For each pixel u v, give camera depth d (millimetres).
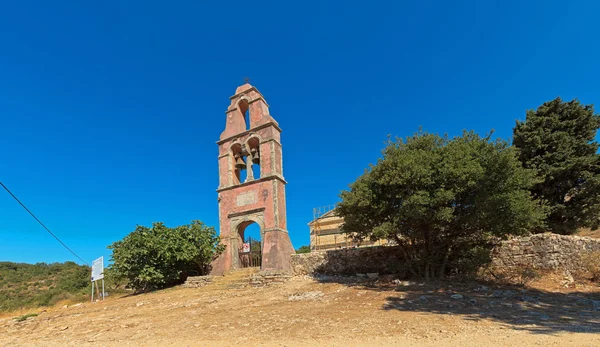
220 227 26516
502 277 17406
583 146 24531
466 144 16906
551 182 24219
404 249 18484
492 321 9836
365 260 21688
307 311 12656
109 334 11211
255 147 27625
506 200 14930
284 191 26062
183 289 22141
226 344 8758
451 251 18578
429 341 7941
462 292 14578
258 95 27859
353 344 8023
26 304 34344
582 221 23156
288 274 21594
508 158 14984
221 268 24781
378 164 18000
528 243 18156
